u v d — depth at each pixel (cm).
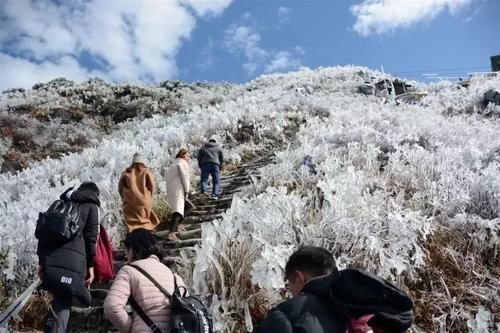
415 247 496
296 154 901
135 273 307
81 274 378
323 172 770
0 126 2086
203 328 293
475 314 457
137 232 334
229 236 467
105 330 464
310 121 1499
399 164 773
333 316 187
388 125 1217
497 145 875
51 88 3114
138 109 2561
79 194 404
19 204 763
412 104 2156
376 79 2925
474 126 1269
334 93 2602
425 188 680
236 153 1275
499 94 1784
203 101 2662
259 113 1639
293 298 193
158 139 1376
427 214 610
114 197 762
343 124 1337
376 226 512
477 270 511
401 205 607
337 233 490
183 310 294
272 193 562
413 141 1024
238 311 425
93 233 397
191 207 826
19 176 1146
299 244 487
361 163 827
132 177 627
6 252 509
